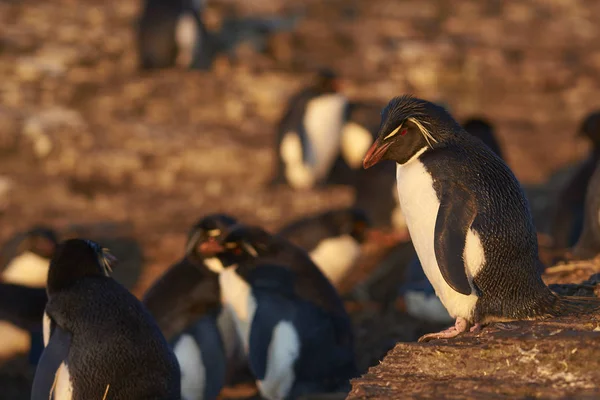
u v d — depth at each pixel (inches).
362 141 762.8
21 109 837.8
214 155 791.1
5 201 724.7
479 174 222.1
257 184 783.1
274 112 889.5
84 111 864.3
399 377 206.8
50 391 242.8
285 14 1067.9
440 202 220.7
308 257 361.1
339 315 353.7
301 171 775.1
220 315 352.2
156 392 244.8
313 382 343.9
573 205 518.0
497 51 986.7
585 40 1061.8
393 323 420.2
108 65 936.3
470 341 212.2
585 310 223.8
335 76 793.6
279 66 957.8
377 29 1031.0
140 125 837.8
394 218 665.6
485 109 939.3
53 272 255.9
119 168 778.8
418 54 957.2
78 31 976.9
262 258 350.0
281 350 340.5
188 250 351.9
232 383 376.8
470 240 216.5
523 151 853.8
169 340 340.8
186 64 952.9
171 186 780.6
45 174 774.5
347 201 731.4
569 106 941.8
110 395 241.0
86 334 244.8
